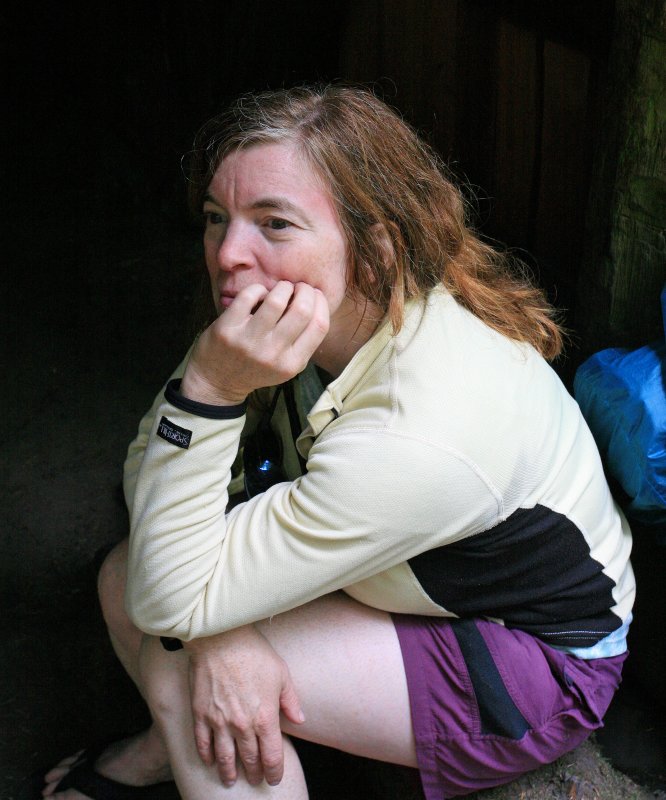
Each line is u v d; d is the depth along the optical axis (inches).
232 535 58.5
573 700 64.4
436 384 55.6
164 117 142.3
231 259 55.7
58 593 95.3
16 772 80.8
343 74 142.2
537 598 62.2
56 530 101.3
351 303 60.0
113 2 142.5
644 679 81.3
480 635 62.7
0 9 166.9
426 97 127.0
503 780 67.2
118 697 87.3
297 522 56.3
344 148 55.5
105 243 140.8
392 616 64.2
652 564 78.1
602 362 73.3
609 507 65.9
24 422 113.5
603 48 94.6
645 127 72.2
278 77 140.8
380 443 54.8
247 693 60.4
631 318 78.7
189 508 56.8
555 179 108.1
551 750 65.2
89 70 157.6
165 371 120.9
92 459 109.0
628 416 69.3
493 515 57.4
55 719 85.3
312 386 67.4
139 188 149.3
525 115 110.5
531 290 65.9
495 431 56.1
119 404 115.9
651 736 77.9
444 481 54.7
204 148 60.3
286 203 54.6
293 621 63.6
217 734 61.0
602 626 64.7
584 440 64.2
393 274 58.1
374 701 62.7
